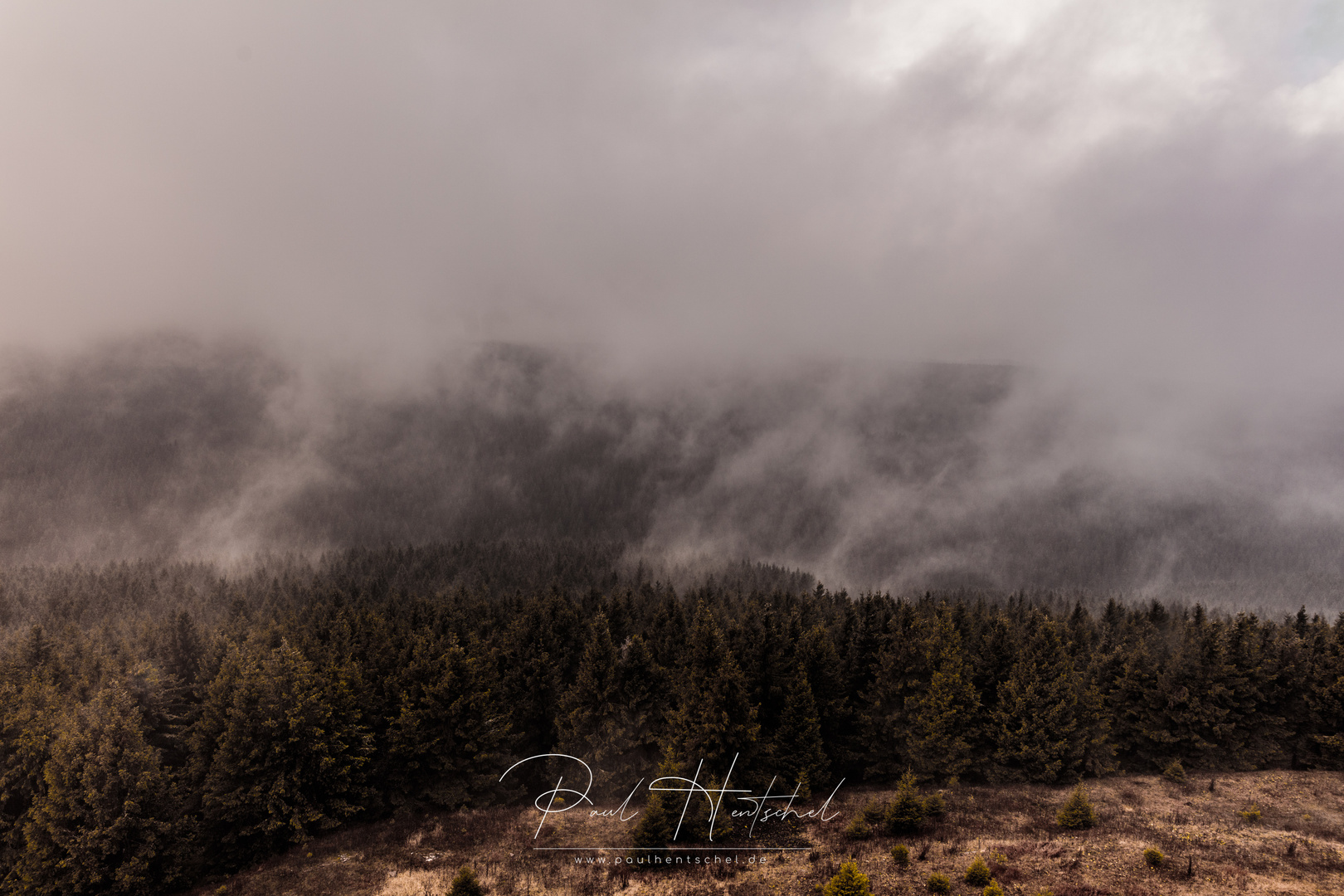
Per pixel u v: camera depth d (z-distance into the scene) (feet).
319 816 139.74
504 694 177.37
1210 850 117.19
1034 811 143.54
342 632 202.90
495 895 116.67
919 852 122.83
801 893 111.04
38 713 138.51
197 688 167.63
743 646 179.42
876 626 196.34
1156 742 173.06
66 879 116.88
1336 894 100.63
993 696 177.58
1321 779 158.10
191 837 129.08
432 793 156.56
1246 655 171.94
